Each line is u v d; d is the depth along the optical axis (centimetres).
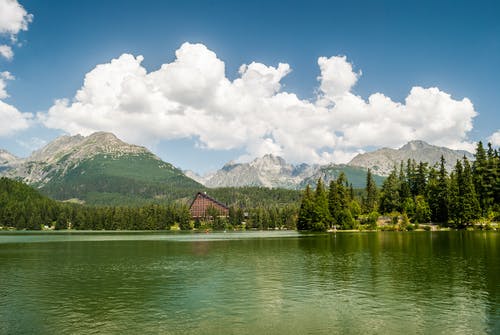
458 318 3086
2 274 5231
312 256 6919
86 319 3117
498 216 14088
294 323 2988
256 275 4975
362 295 3825
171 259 6856
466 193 14062
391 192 17575
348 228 16612
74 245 10556
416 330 2830
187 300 3691
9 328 2908
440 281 4456
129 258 7088
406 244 8906
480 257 6419
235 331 2819
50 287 4338
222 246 9606
